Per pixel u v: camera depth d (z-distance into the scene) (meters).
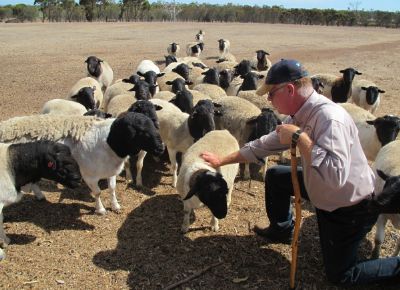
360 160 3.95
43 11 80.56
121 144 5.89
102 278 4.76
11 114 11.50
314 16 78.19
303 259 5.13
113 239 5.58
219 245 5.45
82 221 6.04
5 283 4.64
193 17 84.25
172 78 11.45
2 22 74.00
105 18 83.56
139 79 10.28
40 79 16.64
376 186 5.18
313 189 4.07
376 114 12.07
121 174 7.76
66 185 5.47
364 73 18.98
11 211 6.25
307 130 3.86
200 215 6.25
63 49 26.61
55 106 8.48
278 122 7.74
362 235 4.21
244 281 4.75
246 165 7.53
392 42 35.09
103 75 13.91
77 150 6.03
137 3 86.56
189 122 7.38
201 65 14.86
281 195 5.07
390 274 4.36
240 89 11.61
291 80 3.77
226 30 48.69
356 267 4.32
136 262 5.07
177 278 4.78
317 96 3.87
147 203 6.65
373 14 75.50
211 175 5.12
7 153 5.16
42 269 4.90
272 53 25.94
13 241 5.46
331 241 4.25
